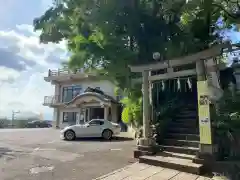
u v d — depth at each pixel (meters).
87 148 12.34
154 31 9.52
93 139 17.08
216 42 10.63
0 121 40.00
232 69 10.96
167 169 7.66
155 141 9.79
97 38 9.41
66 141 15.70
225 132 8.05
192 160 7.69
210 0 9.29
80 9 9.04
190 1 9.18
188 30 10.53
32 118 45.19
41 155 10.27
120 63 10.07
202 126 7.72
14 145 13.40
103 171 7.52
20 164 8.53
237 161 7.32
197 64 8.38
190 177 6.79
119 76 11.50
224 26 12.11
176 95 13.21
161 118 11.30
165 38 9.76
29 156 10.03
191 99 13.09
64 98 32.72
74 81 32.09
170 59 9.19
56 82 33.25
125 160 9.16
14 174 7.20
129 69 10.51
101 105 27.20
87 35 9.51
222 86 10.72
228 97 9.16
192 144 9.14
